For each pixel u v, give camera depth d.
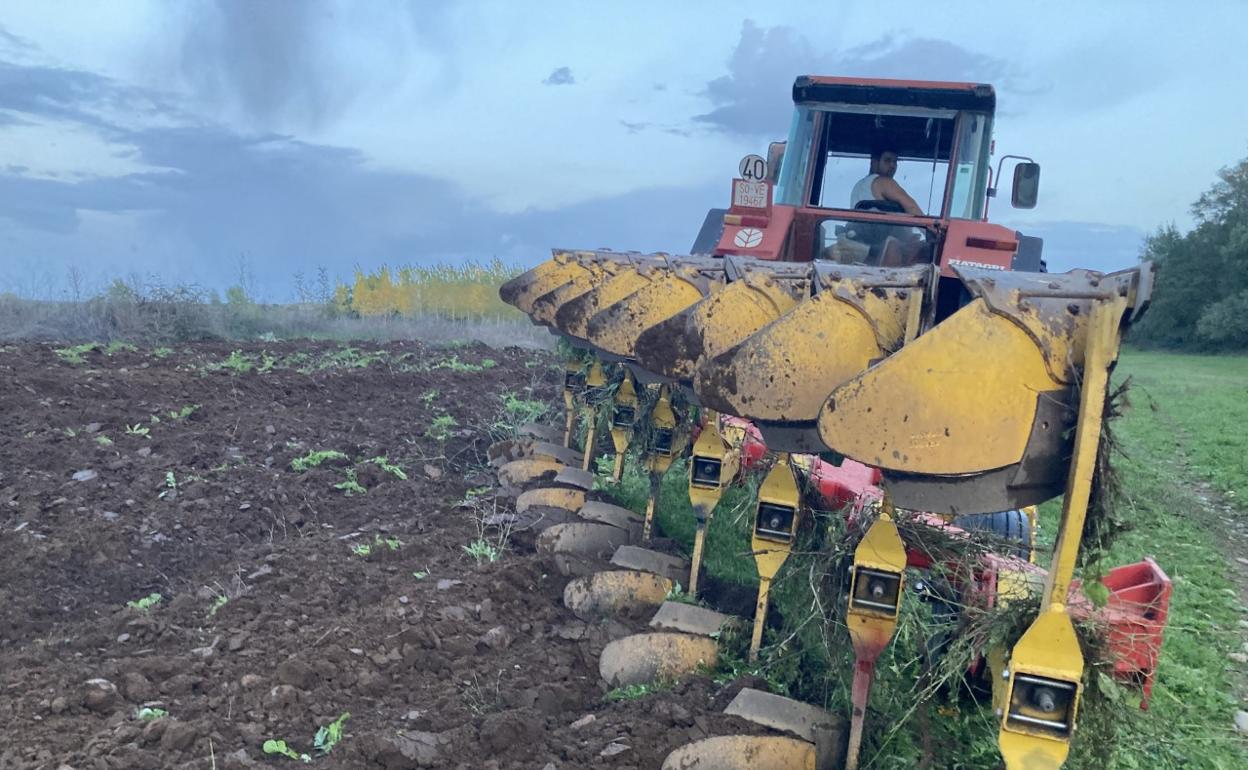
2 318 14.37
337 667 4.48
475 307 21.56
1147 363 38.12
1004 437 2.96
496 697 4.43
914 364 3.03
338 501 7.45
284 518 6.95
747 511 5.43
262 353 13.74
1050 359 2.92
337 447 8.76
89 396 9.68
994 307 2.98
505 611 5.36
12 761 3.57
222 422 9.28
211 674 4.40
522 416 10.23
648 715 4.19
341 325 18.72
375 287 20.81
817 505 4.56
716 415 5.30
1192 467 13.57
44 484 6.92
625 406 7.10
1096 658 3.16
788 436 3.71
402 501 7.54
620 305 6.15
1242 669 6.10
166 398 9.98
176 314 15.63
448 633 4.97
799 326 3.76
